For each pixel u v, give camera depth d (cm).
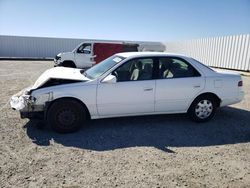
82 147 442
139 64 541
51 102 493
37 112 496
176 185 337
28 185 323
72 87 495
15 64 2088
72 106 497
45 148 433
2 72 1461
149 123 578
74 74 556
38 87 497
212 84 575
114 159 402
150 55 552
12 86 983
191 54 2523
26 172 354
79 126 509
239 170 384
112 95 515
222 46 2020
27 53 3022
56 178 342
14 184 324
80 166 377
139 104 536
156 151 437
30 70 1609
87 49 1522
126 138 489
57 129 498
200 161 407
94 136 493
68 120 500
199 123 590
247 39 1747
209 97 584
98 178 346
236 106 761
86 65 1518
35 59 2811
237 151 450
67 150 429
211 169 383
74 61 1519
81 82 505
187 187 334
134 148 445
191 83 561
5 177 339
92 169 369
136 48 1570
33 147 435
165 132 527
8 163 377
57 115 494
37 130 512
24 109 486
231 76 596
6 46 2944
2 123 544
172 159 409
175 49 2875
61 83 504
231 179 358
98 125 555
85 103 504
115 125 558
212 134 525
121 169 372
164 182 342
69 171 361
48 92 485
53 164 379
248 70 1748
